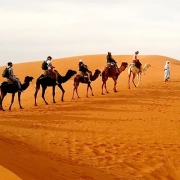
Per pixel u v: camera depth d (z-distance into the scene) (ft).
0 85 84.89
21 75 254.27
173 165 41.42
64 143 49.32
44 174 30.09
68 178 31.07
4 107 95.71
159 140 52.24
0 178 23.76
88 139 52.24
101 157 43.39
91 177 33.47
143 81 134.51
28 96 118.11
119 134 55.88
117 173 37.24
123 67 106.01
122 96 96.73
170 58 257.14
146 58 242.37
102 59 270.87
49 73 92.12
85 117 71.15
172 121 66.28
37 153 41.04
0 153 34.30
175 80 131.03
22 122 65.72
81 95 107.96
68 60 272.10
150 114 73.56
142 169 39.63
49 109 83.25
